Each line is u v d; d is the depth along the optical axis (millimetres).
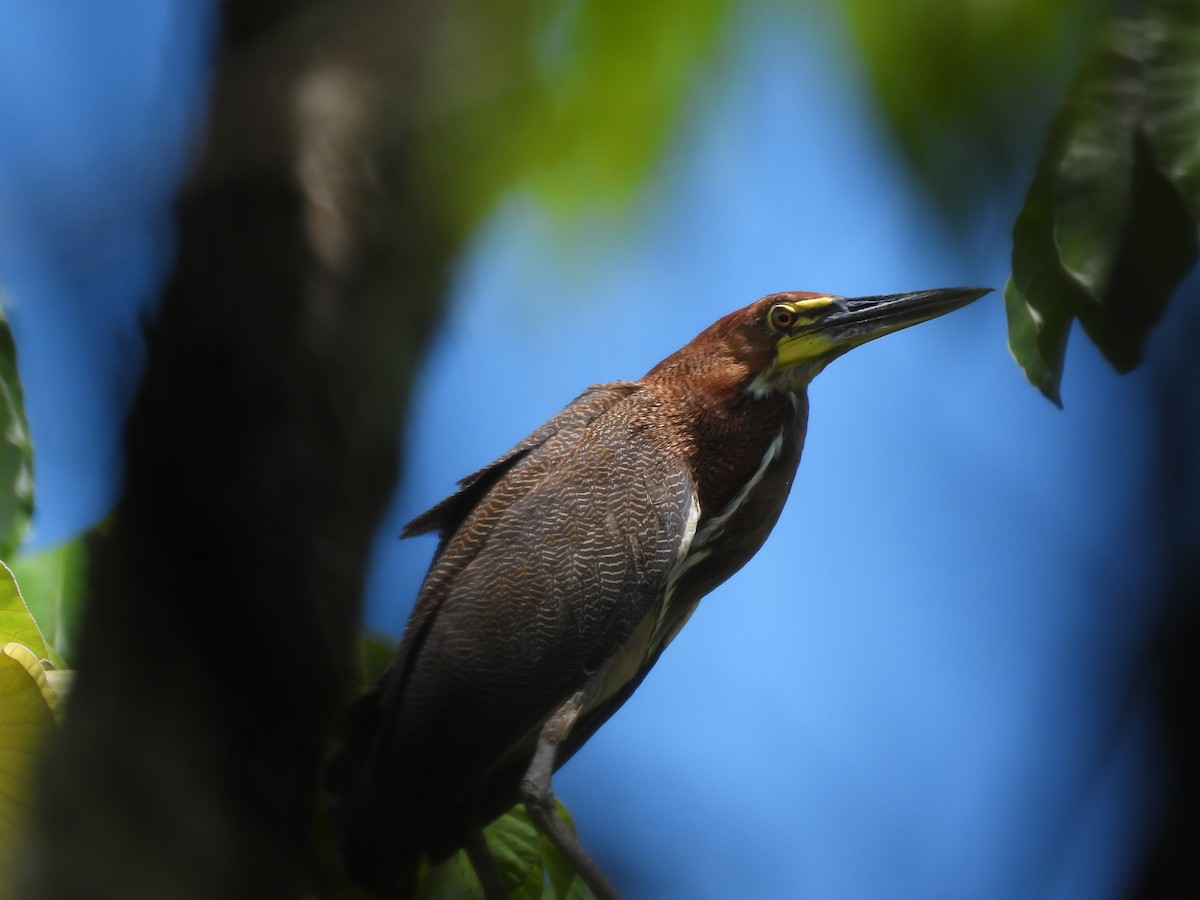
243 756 4129
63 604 7094
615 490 9797
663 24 3203
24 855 3807
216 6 2928
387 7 2916
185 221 3475
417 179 3160
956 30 3580
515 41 3012
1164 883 6207
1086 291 5145
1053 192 4922
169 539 4125
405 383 4090
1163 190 4797
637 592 9602
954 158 3564
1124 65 4484
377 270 3590
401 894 8844
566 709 9234
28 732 5324
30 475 6266
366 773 8859
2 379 6141
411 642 9297
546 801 8555
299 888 4164
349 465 4180
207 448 4066
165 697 4047
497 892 8742
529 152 3174
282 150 2900
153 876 3836
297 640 4180
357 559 4316
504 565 9453
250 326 3771
